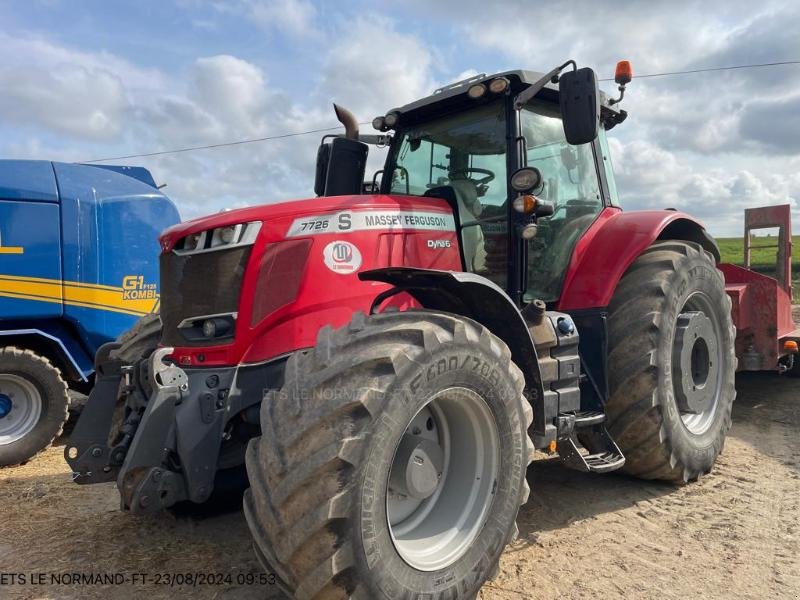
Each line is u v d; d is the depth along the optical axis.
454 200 3.54
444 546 2.33
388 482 2.23
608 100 4.14
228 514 3.37
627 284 3.68
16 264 4.82
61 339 5.11
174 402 2.64
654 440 3.47
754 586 2.55
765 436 4.70
